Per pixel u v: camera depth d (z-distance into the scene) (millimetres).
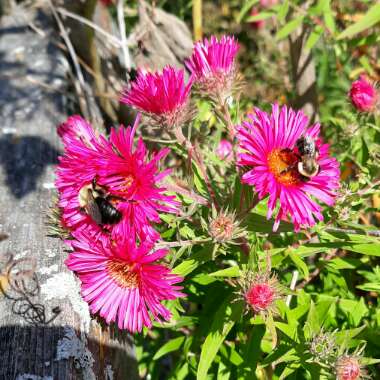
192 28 496
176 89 213
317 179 196
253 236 242
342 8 393
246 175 188
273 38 472
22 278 226
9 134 332
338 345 207
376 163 242
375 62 396
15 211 269
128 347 252
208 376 255
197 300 265
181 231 227
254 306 194
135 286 197
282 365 238
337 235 232
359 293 286
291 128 202
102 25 435
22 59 413
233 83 239
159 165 213
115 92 403
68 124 229
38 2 481
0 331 203
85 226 207
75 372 193
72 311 213
